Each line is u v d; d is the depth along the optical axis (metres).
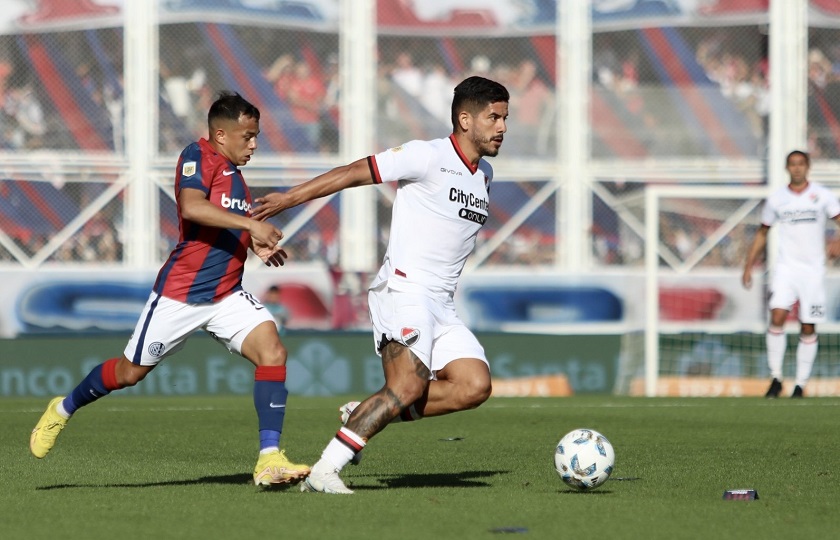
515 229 62.22
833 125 62.47
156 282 22.30
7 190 58.50
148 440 32.78
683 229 62.50
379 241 61.41
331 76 61.31
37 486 22.83
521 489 22.38
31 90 58.91
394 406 21.30
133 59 59.53
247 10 60.41
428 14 62.22
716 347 58.84
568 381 58.09
